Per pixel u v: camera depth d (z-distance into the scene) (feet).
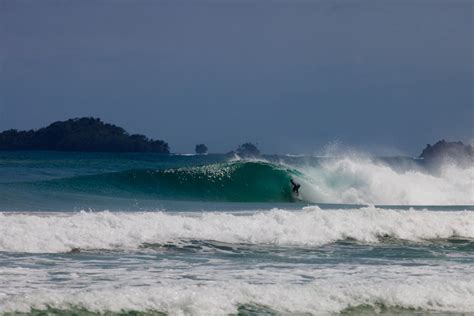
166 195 481.87
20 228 232.12
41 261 202.59
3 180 557.74
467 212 307.37
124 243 233.14
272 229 259.19
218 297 159.53
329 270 203.00
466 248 256.52
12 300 148.05
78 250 223.10
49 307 147.74
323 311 160.25
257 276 190.29
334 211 288.71
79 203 382.22
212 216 271.49
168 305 153.99
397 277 194.80
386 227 273.33
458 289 179.52
